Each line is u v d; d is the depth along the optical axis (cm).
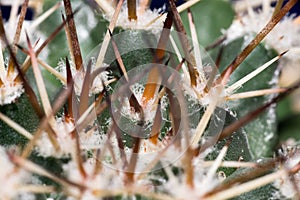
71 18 20
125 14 22
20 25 21
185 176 18
